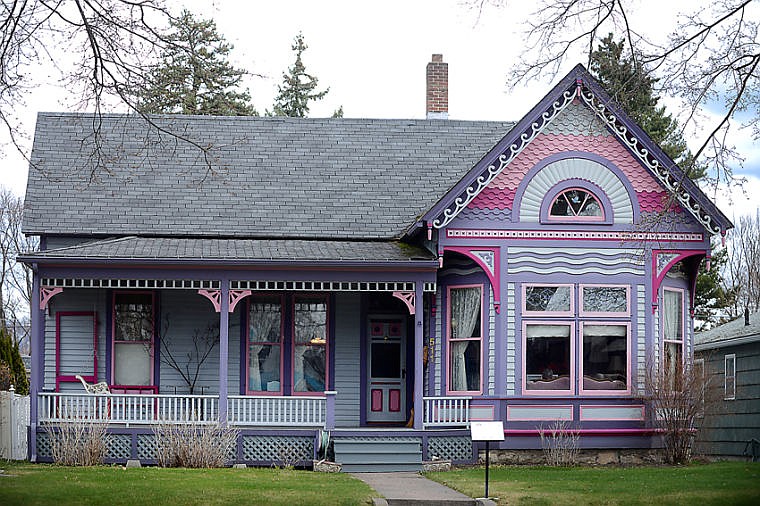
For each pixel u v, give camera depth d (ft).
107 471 59.41
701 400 72.08
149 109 52.11
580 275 72.49
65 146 83.46
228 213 79.20
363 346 78.64
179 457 66.23
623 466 70.64
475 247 71.72
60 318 76.89
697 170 64.03
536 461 71.46
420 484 58.13
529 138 71.46
